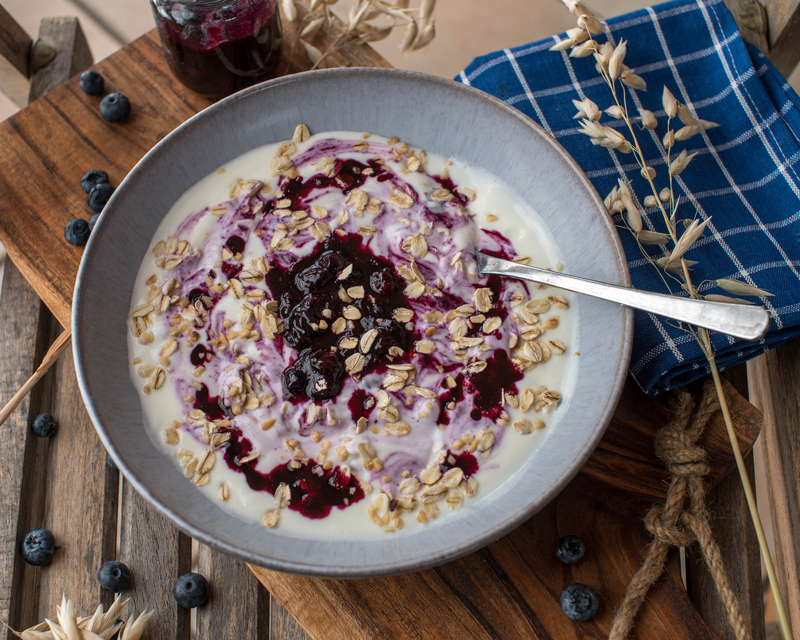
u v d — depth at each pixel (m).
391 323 0.42
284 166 0.45
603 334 0.41
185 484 0.40
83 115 0.50
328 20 0.52
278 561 0.36
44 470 0.46
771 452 0.48
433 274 0.43
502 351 0.42
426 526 0.39
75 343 0.39
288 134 0.45
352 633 0.41
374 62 0.52
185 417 0.41
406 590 0.42
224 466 0.40
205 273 0.43
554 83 0.50
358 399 0.41
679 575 0.42
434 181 0.45
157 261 0.43
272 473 0.40
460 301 0.43
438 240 0.43
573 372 0.42
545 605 0.42
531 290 0.43
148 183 0.43
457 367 0.41
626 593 0.41
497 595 0.42
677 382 0.44
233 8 0.46
